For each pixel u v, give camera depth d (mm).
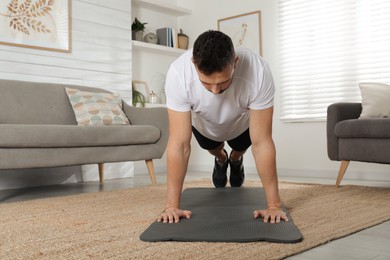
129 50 4836
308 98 4676
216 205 2107
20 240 1568
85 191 3428
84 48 4391
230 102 1762
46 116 3652
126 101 4781
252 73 1690
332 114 3309
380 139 2961
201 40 1411
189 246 1396
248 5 5191
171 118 1772
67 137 3002
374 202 2412
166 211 1777
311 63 4668
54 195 3211
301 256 1315
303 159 4680
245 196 2385
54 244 1488
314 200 2490
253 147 1794
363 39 4340
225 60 1380
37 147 2879
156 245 1426
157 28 5594
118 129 3336
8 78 3805
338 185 3248
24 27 3904
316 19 4637
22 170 3887
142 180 4305
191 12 5750
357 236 1603
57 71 4160
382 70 4223
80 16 4359
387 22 4191
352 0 4398
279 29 4895
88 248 1420
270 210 1762
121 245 1442
